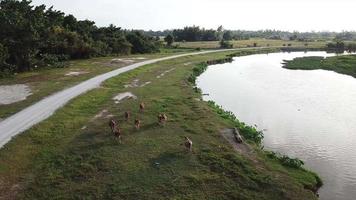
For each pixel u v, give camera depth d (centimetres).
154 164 2772
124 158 2867
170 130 3516
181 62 9488
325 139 3825
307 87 6844
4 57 6300
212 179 2581
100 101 4691
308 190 2553
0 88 5325
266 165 2878
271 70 9388
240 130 3728
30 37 6900
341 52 16000
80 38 9538
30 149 3047
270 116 4697
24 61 6931
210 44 17788
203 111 4250
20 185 2489
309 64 10181
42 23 7512
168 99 4844
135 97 4956
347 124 4400
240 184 2545
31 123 3659
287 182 2614
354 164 3169
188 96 5119
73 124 3678
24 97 4734
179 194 2388
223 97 5819
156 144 3144
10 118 3822
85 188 2450
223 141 3297
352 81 7512
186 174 2631
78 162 2812
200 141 3256
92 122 3766
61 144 3166
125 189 2431
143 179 2556
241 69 9544
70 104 4409
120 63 8656
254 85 7006
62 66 7644
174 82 6275
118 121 3788
